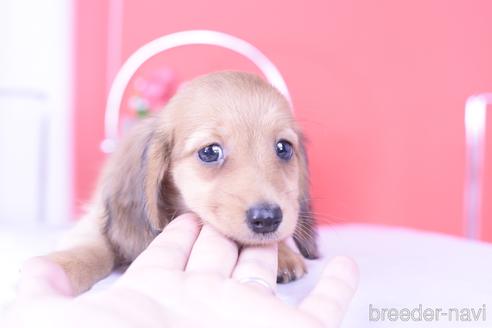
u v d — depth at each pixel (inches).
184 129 11.9
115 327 6.9
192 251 9.1
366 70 26.1
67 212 31.5
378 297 9.3
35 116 31.4
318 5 26.1
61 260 10.2
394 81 26.0
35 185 31.8
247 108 11.6
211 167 11.3
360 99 26.3
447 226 26.3
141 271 8.2
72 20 30.5
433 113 26.0
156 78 25.0
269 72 26.0
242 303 7.5
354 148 26.5
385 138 26.4
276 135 11.7
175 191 12.1
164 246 9.2
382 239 15.3
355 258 12.4
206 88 12.0
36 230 16.1
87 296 7.6
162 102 24.2
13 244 13.3
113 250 11.7
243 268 8.8
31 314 7.3
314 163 26.4
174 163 12.0
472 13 25.1
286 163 11.9
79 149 30.7
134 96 25.5
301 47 26.4
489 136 25.4
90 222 12.6
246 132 11.4
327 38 26.2
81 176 30.7
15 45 30.9
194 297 7.6
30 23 30.8
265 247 10.1
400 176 26.5
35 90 31.2
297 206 11.5
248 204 10.3
